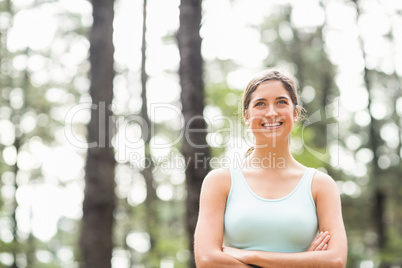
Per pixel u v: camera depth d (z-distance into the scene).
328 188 2.77
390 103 20.33
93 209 7.73
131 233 13.78
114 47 8.23
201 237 2.71
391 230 19.47
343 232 2.68
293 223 2.66
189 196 6.50
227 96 11.12
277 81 2.86
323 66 19.44
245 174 2.83
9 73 17.94
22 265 15.80
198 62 6.84
